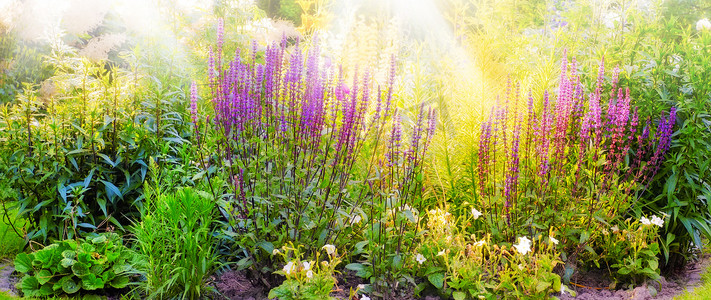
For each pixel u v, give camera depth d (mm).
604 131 4406
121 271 3689
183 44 6969
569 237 3990
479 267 3695
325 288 3297
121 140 4328
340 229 3637
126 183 4332
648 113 4379
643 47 4930
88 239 3855
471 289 3572
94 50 5805
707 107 4262
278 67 3699
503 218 4086
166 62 5473
